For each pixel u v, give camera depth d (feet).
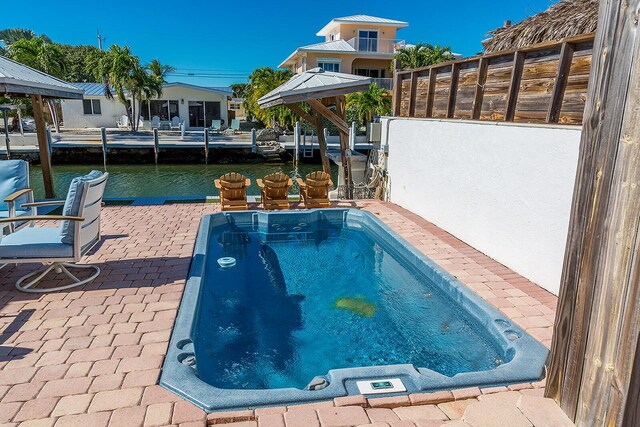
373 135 29.14
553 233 13.92
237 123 95.20
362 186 29.91
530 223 14.97
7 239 13.60
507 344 11.14
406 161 25.44
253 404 8.39
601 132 6.18
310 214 25.13
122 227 21.50
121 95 86.99
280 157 71.26
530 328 11.76
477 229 18.31
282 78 81.20
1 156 62.08
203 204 27.43
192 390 8.67
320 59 90.02
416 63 79.56
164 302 12.88
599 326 6.26
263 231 24.67
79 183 13.10
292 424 7.88
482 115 18.07
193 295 13.26
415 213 24.56
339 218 25.73
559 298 7.28
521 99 15.60
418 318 14.43
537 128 14.46
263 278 17.99
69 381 9.00
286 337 13.25
